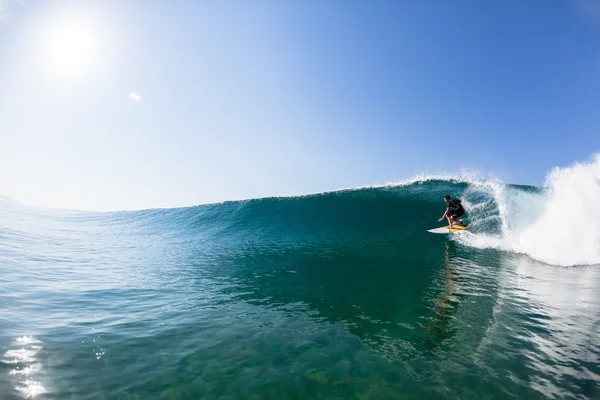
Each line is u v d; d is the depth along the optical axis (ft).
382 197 53.47
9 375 8.54
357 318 13.79
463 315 14.14
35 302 14.30
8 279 17.43
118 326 12.37
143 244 37.11
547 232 29.22
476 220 39.40
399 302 15.83
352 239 36.22
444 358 10.38
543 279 20.26
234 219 52.54
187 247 34.65
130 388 8.41
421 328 12.74
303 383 8.85
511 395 8.43
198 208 61.57
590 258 25.45
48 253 26.68
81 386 8.38
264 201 58.03
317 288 18.22
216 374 9.23
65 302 14.73
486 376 9.33
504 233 34.83
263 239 39.81
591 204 27.45
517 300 16.14
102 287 17.65
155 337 11.55
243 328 12.60
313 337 11.87
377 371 9.53
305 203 54.39
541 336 12.05
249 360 10.08
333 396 8.28
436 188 54.49
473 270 22.50
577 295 17.02
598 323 13.32
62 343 10.61
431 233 37.24
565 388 8.79
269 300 16.12
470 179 54.24
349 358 10.30
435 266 23.73
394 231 39.17
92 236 41.83
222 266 24.16
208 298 16.35
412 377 9.23
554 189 30.30
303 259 26.53
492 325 13.05
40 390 8.07
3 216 51.01
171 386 8.57
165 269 23.06
